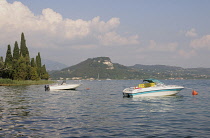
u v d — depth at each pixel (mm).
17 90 52625
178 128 13961
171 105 25234
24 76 97062
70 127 14203
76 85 56219
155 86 35562
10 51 98562
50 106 24203
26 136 12094
